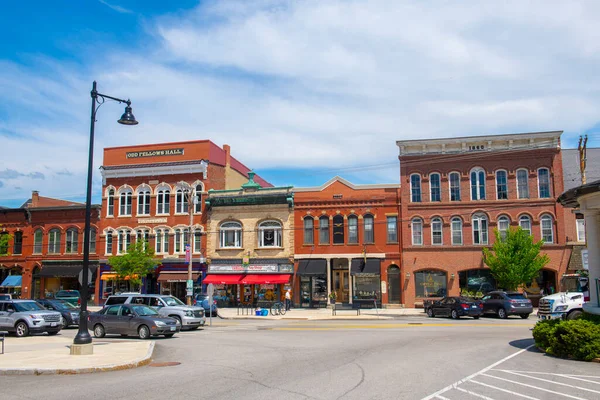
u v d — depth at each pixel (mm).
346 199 44531
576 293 26078
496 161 41844
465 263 41375
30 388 11586
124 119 19703
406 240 42719
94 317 24656
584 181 32125
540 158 41062
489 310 33938
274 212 46094
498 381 11648
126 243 49688
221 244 47188
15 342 21953
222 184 51688
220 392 10828
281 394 10508
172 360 16188
